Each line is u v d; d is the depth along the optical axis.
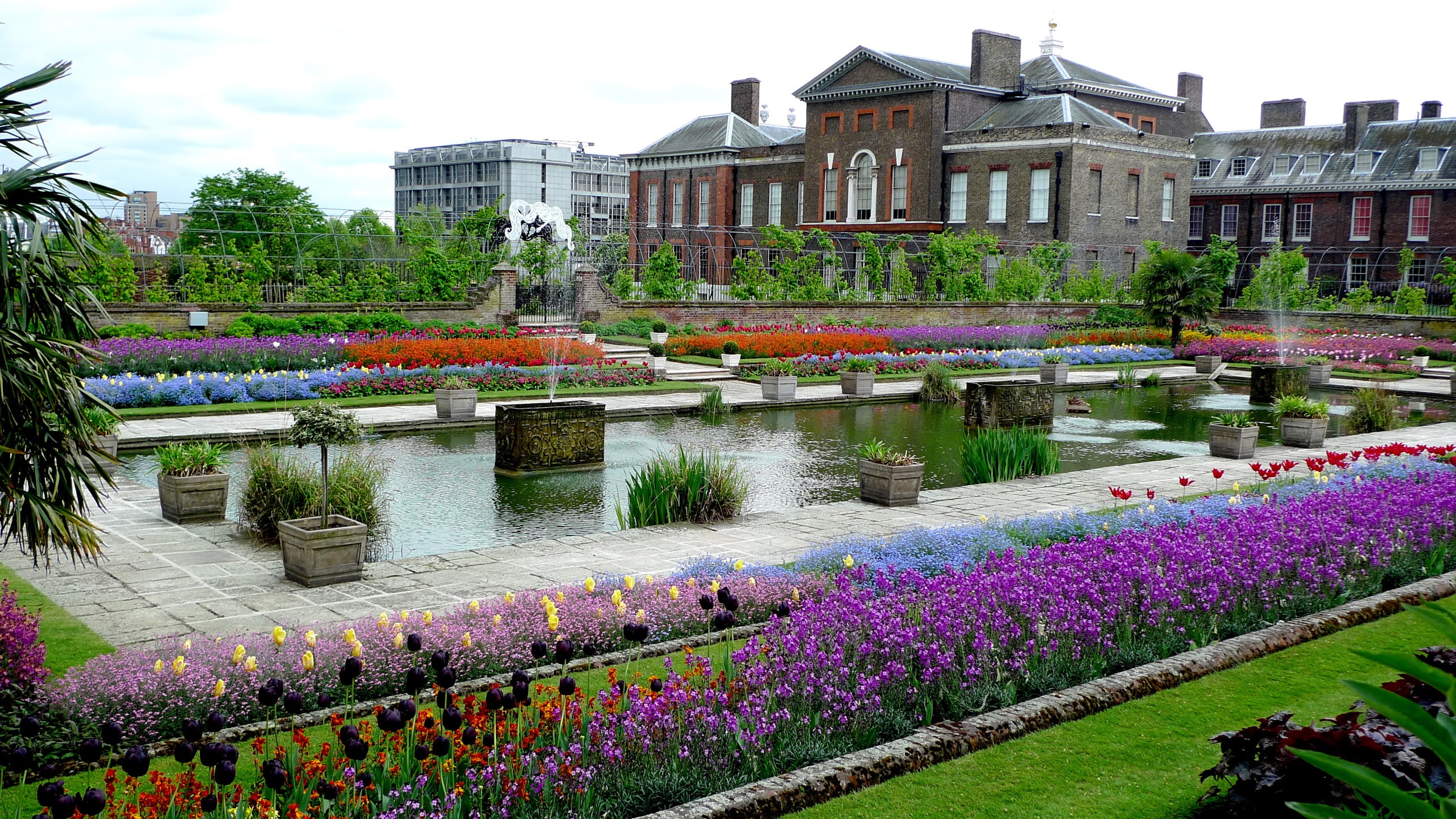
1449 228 50.78
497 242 41.12
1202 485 14.89
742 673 6.32
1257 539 9.39
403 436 19.06
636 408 22.45
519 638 7.33
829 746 5.76
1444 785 4.41
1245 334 42.72
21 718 5.81
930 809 5.17
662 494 12.38
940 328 39.22
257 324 28.84
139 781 5.45
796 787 5.19
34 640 6.42
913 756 5.61
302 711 6.36
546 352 27.75
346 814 4.66
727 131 60.09
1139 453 18.92
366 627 7.46
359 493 11.72
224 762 4.41
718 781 5.37
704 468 12.63
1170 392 29.91
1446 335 41.09
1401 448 14.16
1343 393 30.42
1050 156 48.31
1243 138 59.38
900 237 49.12
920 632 6.94
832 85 55.00
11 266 5.73
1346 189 53.69
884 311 42.16
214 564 10.04
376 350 25.38
